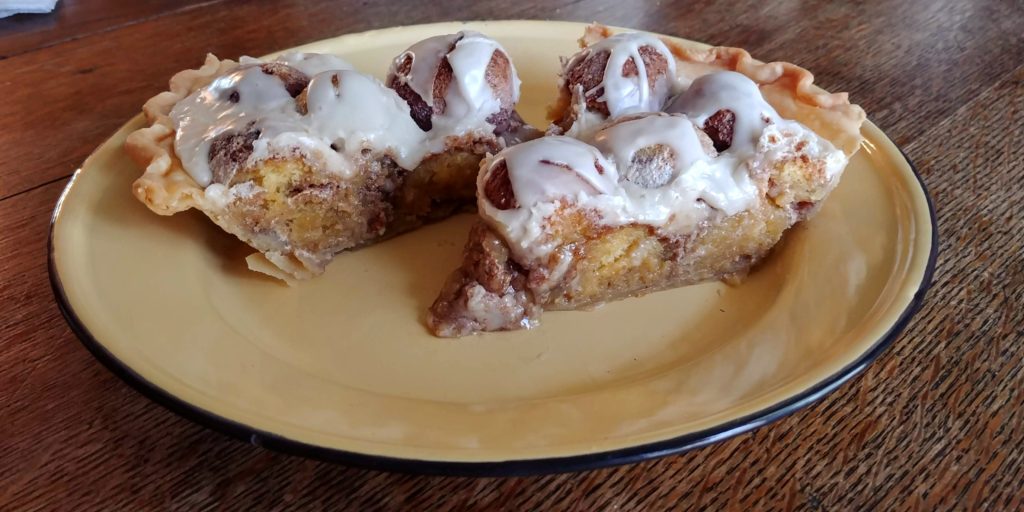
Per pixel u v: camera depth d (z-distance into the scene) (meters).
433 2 0.35
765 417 0.14
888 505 0.15
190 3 0.35
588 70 0.23
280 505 0.15
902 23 0.33
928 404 0.17
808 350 0.17
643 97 0.22
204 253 0.21
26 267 0.20
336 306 0.20
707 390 0.16
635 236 0.20
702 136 0.21
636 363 0.19
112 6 0.35
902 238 0.19
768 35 0.33
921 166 0.24
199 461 0.15
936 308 0.19
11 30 0.32
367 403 0.16
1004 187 0.23
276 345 0.19
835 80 0.29
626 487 0.15
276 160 0.21
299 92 0.22
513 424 0.15
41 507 0.14
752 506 0.15
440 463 0.13
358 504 0.15
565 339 0.19
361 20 0.34
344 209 0.22
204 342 0.17
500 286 0.19
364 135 0.21
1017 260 0.21
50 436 0.16
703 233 0.21
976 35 0.32
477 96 0.23
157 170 0.20
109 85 0.28
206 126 0.21
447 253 0.23
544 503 0.15
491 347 0.19
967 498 0.15
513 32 0.29
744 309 0.20
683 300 0.21
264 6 0.35
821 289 0.19
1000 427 0.16
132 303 0.18
